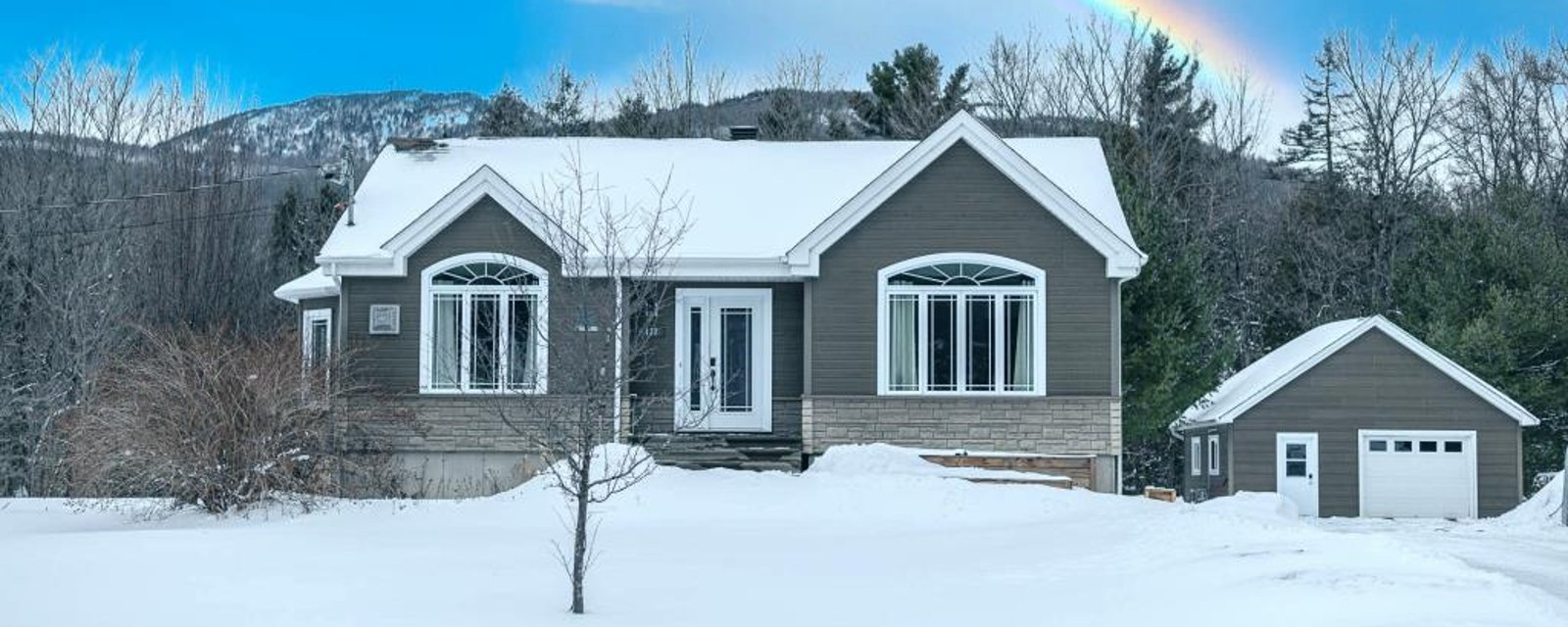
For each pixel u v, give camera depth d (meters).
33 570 16.56
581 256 18.86
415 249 27.67
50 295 39.59
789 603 14.48
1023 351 27.69
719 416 28.73
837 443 27.61
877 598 14.71
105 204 42.97
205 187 44.34
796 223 29.31
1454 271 44.94
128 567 16.78
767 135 56.00
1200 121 56.31
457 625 13.30
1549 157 53.56
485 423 27.52
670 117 59.12
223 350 24.23
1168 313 36.38
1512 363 42.25
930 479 24.17
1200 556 16.55
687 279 28.25
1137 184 41.81
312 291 30.47
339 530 20.73
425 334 27.67
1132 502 23.55
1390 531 27.97
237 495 23.17
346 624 13.31
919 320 27.73
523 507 22.86
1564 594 16.41
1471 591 13.62
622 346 18.06
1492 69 54.75
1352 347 37.66
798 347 28.84
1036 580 15.70
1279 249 53.47
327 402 25.06
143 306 44.75
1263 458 37.62
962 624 13.16
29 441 36.16
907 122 53.94
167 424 23.23
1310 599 13.54
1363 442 37.50
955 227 27.69
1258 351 51.69
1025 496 23.52
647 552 18.38
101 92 49.22
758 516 22.19
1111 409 27.45
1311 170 57.38
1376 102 55.19
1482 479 37.34
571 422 19.36
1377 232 53.22
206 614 13.77
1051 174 31.27
